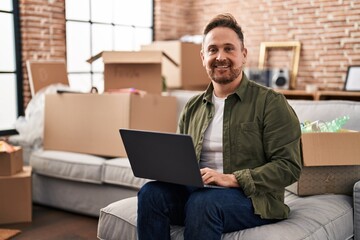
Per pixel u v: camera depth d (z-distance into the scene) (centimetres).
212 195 167
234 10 532
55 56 424
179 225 188
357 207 208
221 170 187
